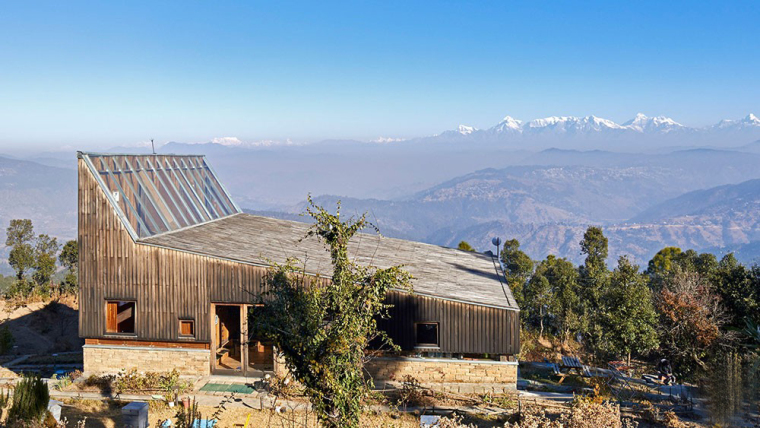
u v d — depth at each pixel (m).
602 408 15.20
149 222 24.89
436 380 22.11
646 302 31.83
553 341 50.03
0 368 28.94
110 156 24.69
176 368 22.78
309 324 12.54
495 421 18.88
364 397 14.23
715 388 19.22
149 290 22.67
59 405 17.75
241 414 19.02
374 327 14.04
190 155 33.59
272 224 34.78
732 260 57.59
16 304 50.03
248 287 22.28
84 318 22.92
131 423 16.55
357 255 29.70
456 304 22.02
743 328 30.97
